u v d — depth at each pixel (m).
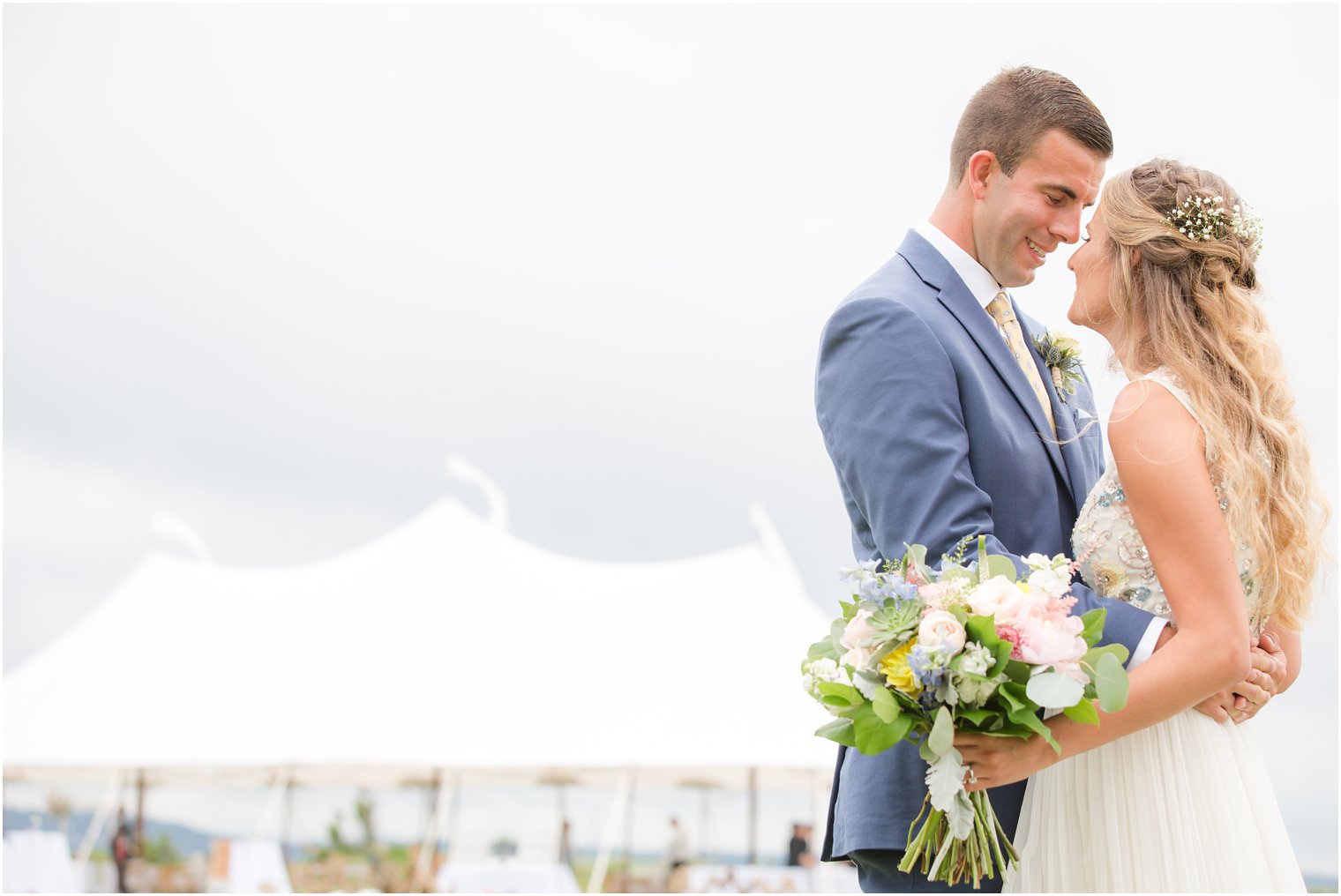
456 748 7.43
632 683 7.71
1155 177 2.27
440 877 8.80
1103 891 2.07
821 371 2.43
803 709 7.67
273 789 10.68
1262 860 2.02
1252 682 2.09
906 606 1.88
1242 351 2.11
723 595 8.22
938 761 1.82
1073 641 1.81
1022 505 2.28
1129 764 2.08
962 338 2.39
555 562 8.48
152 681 7.81
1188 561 1.94
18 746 7.52
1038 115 2.43
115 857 11.12
